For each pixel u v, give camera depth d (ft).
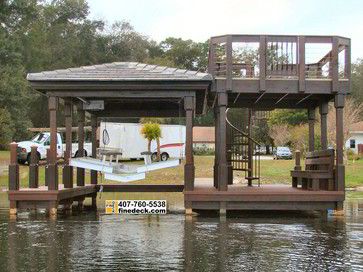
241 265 25.38
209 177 92.12
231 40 45.47
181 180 85.25
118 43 237.25
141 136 112.27
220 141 45.83
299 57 45.73
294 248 29.94
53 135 45.06
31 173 48.57
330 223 41.27
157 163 47.01
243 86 45.70
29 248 29.73
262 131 174.60
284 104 56.49
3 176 92.99
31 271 24.02
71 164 47.75
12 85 117.19
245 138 67.36
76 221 41.86
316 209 45.73
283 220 43.21
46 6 223.71
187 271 24.06
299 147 138.41
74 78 44.21
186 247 30.09
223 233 35.55
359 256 27.66
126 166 49.42
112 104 59.57
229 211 50.08
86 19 234.17
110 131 109.29
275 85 45.78
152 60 228.02
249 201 45.21
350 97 169.48
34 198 44.21
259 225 39.88
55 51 209.15
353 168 104.99
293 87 45.83
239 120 162.40
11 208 44.29
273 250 29.27
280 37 45.78
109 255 27.68
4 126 112.78
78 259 26.66
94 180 58.49
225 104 45.78
